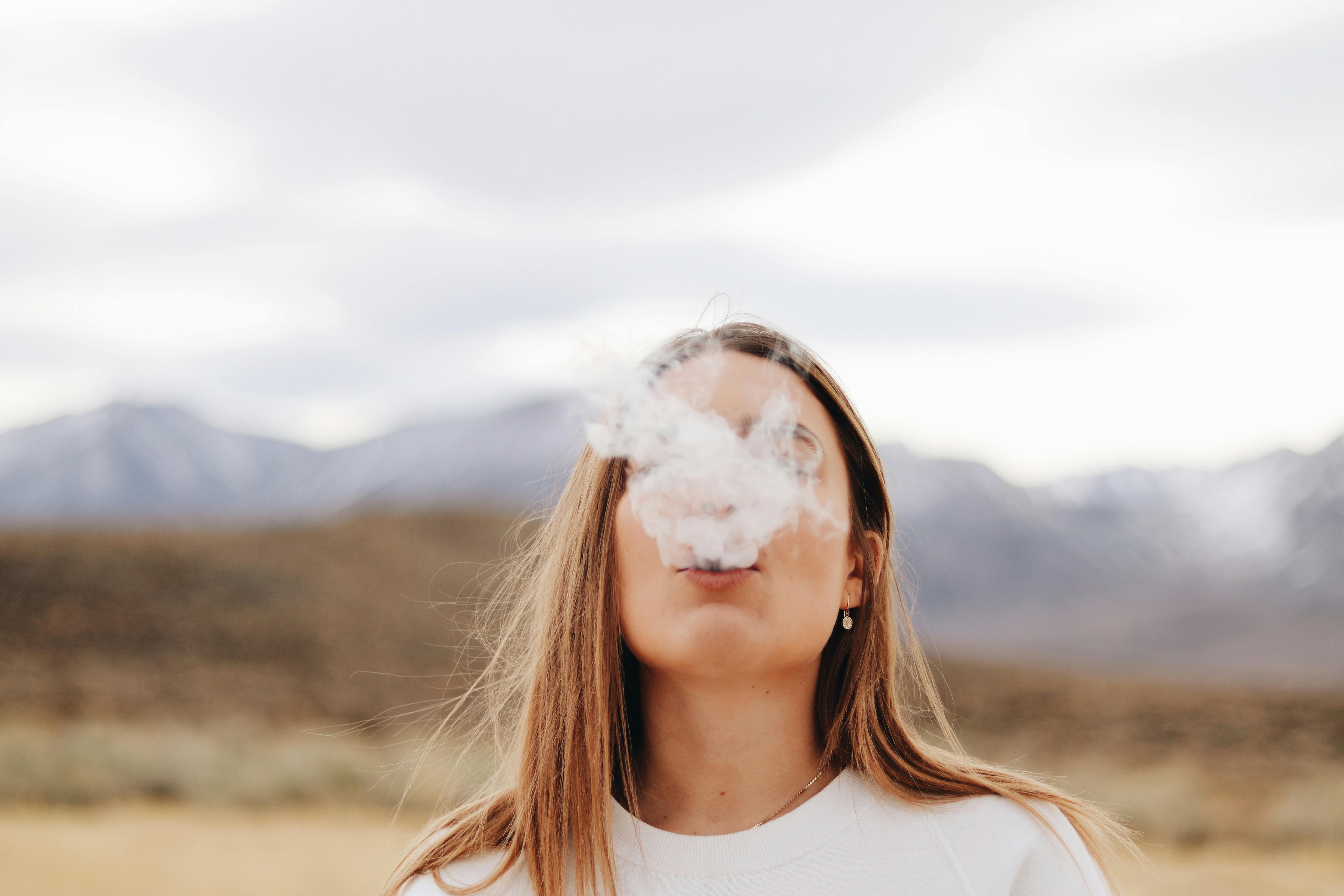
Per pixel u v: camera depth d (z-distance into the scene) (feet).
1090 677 151.43
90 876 33.65
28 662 103.65
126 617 128.67
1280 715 116.78
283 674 107.65
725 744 5.19
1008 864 4.86
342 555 180.24
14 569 141.49
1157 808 50.98
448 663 114.83
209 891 31.96
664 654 4.89
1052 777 5.78
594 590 5.34
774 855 4.91
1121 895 5.54
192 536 178.19
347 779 48.98
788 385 5.26
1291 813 50.26
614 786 5.41
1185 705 122.93
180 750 54.65
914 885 4.81
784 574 4.83
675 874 4.93
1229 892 36.04
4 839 38.73
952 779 5.34
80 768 50.24
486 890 5.16
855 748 5.31
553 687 5.45
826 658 5.64
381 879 32.14
